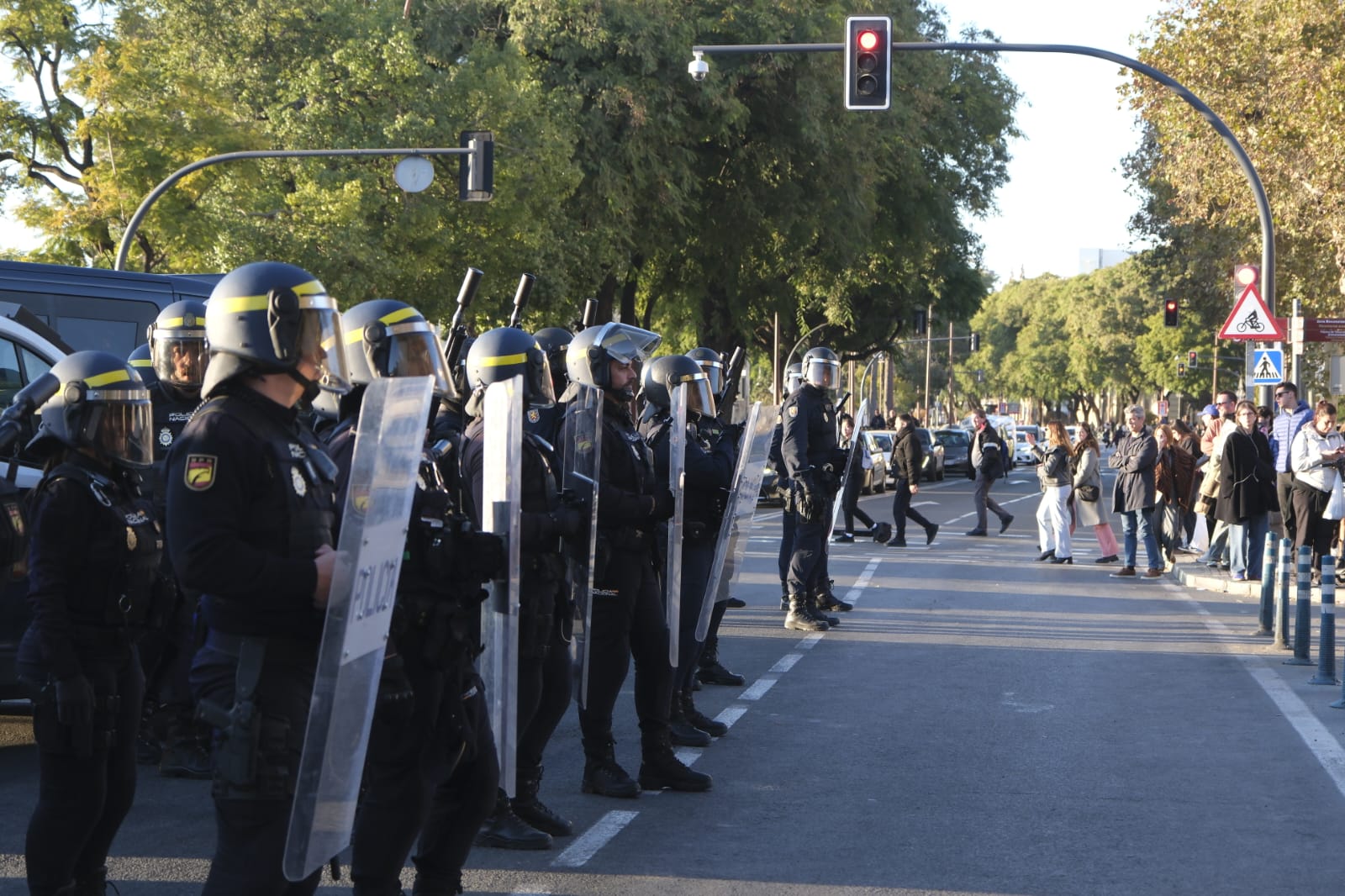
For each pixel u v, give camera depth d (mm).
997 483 52750
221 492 3740
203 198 28672
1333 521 16734
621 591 7340
